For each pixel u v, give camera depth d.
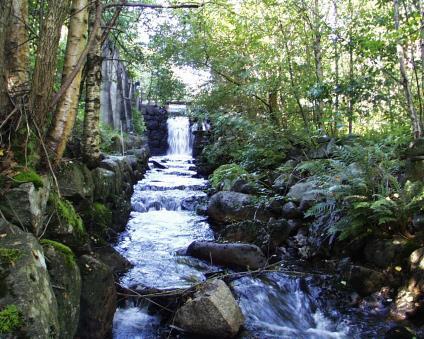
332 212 5.46
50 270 2.72
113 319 3.99
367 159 5.33
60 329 2.59
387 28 7.30
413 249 4.67
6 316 1.98
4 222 2.52
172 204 8.83
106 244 5.16
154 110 18.84
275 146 9.01
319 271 5.29
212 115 10.87
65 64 3.69
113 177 6.29
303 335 4.12
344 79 8.80
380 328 4.13
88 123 5.66
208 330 3.92
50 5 3.25
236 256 5.55
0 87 3.15
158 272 5.14
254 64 10.21
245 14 10.06
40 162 3.36
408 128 8.24
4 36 3.11
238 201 7.22
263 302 4.63
